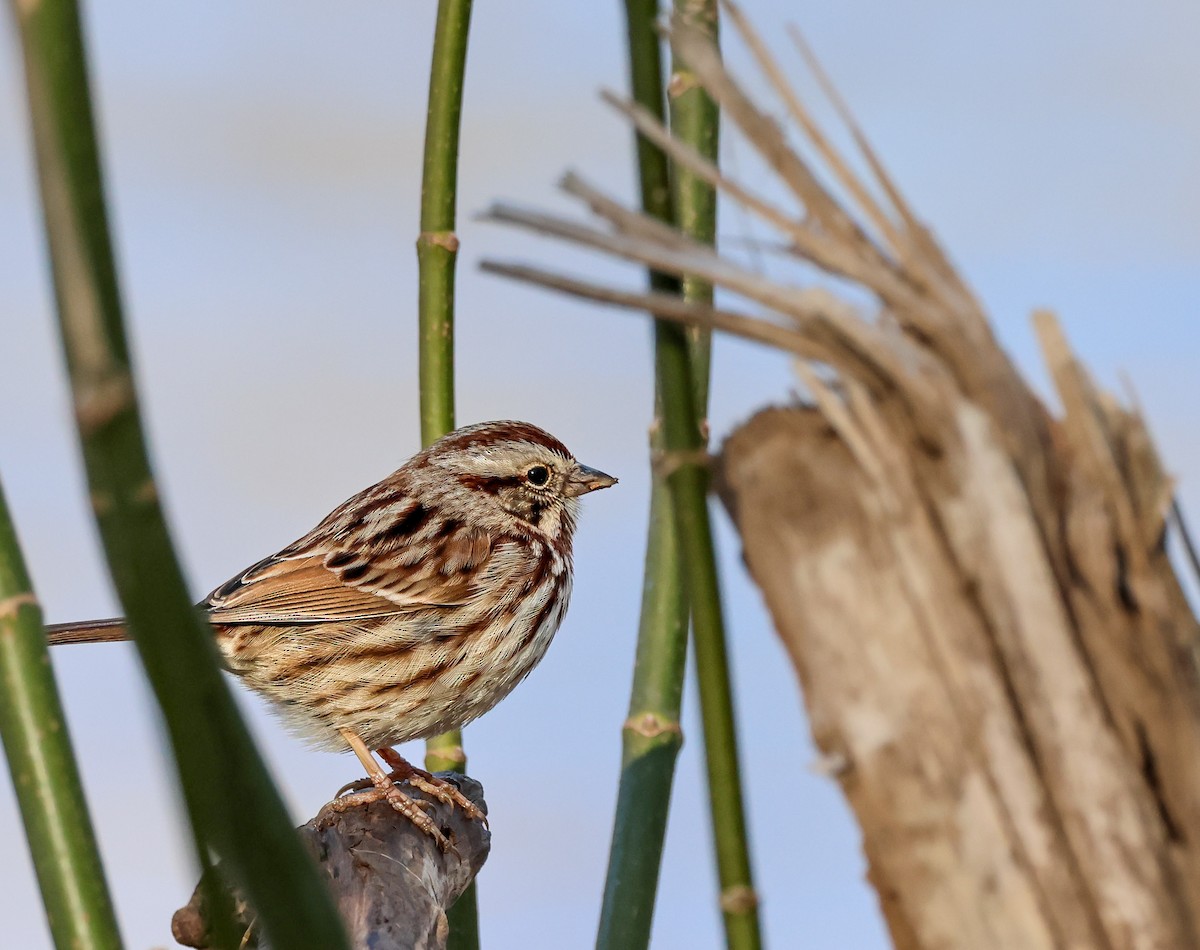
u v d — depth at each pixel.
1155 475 1.71
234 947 1.64
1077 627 1.65
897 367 1.64
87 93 1.27
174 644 1.39
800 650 1.69
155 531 1.36
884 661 1.66
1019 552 1.64
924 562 1.65
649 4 1.76
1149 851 1.62
